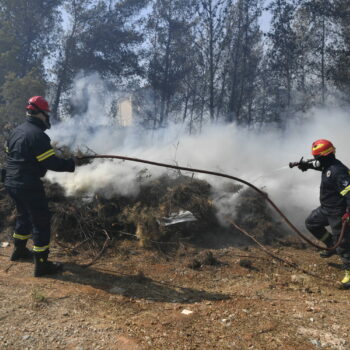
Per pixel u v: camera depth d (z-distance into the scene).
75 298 3.08
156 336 2.59
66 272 3.64
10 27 18.59
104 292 3.27
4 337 2.41
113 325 2.69
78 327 2.61
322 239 4.33
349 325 2.91
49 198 4.70
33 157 3.40
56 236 4.40
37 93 14.66
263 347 2.53
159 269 3.94
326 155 3.81
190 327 2.75
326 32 19.19
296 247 4.84
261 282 3.77
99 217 4.64
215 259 4.22
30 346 2.34
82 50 20.78
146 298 3.23
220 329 2.75
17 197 3.49
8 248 4.25
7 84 14.49
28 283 3.29
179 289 3.48
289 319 2.96
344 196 3.63
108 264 3.96
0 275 3.42
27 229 3.79
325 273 4.09
